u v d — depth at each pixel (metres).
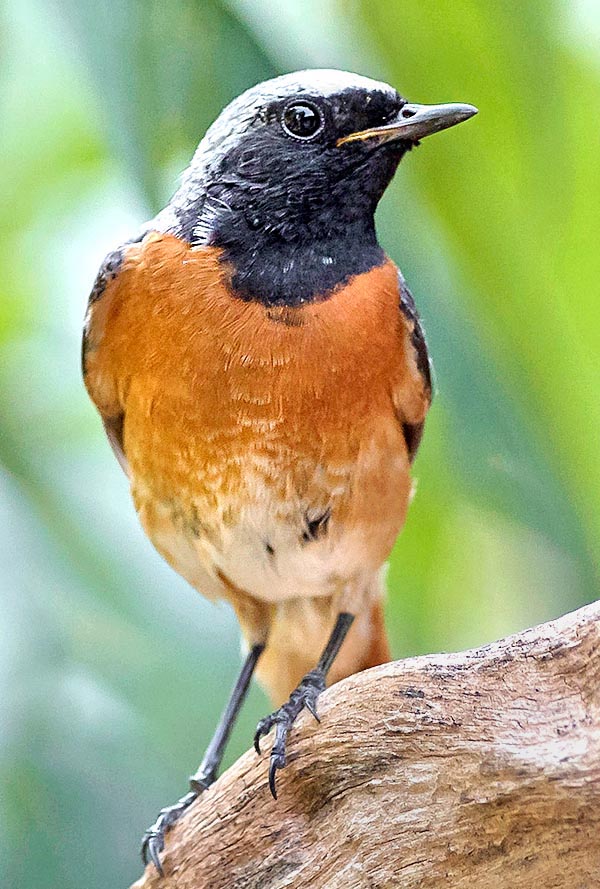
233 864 1.72
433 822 1.71
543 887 1.71
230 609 1.83
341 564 1.75
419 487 1.81
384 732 1.71
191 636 1.83
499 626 1.85
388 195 1.77
